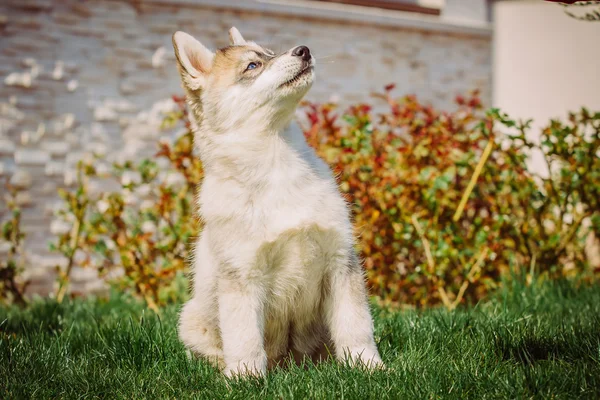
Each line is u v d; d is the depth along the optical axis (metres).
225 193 1.52
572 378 1.38
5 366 1.53
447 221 1.98
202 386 1.47
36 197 2.48
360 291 1.53
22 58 2.48
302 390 1.42
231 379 1.46
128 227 2.26
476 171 1.93
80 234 2.32
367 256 1.99
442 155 1.98
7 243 2.43
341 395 1.40
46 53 2.51
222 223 1.51
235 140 1.54
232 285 1.50
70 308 2.05
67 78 2.53
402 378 1.42
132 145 2.59
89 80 2.55
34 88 2.49
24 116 2.48
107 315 1.98
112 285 2.20
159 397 1.44
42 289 2.47
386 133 2.08
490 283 1.96
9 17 2.47
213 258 1.53
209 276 1.55
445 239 1.96
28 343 1.62
